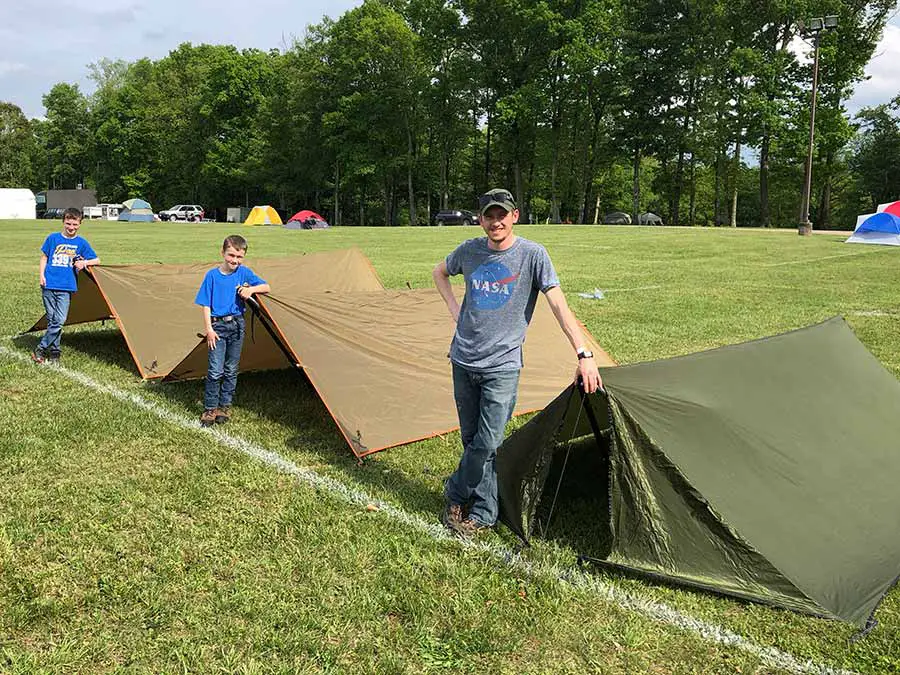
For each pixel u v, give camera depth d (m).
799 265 18.69
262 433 5.42
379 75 53.47
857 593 3.20
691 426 3.55
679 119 48.22
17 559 3.52
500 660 2.86
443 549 3.73
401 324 5.91
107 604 3.17
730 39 43.06
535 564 3.57
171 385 6.64
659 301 12.33
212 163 64.69
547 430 3.69
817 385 4.23
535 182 60.16
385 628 3.05
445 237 30.34
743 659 2.89
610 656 2.91
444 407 5.38
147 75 83.50
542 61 49.25
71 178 92.50
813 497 3.55
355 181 58.47
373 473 4.69
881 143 54.91
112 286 7.22
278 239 28.97
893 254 21.61
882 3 41.19
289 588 3.31
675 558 3.35
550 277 3.54
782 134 42.22
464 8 49.47
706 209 69.31
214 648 2.89
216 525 3.92
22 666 2.74
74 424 5.46
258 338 6.14
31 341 8.38
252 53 66.75
